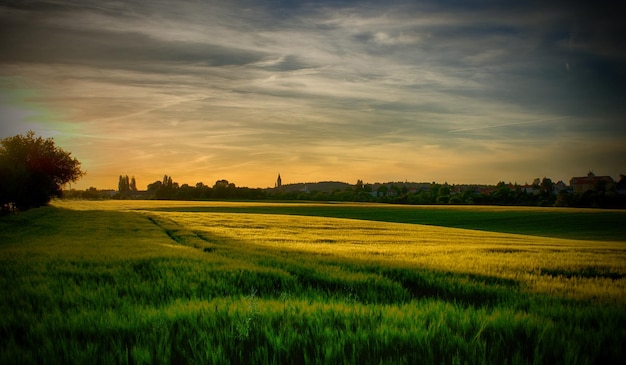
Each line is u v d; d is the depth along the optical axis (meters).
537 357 5.46
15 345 5.85
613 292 11.23
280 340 5.86
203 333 6.18
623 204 114.50
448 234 41.34
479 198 150.25
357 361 5.33
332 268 14.75
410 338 6.20
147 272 13.15
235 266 14.38
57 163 83.06
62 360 5.40
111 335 6.43
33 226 40.03
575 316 7.98
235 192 180.75
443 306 8.52
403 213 95.06
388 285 11.89
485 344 5.76
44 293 9.52
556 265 16.95
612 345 6.19
